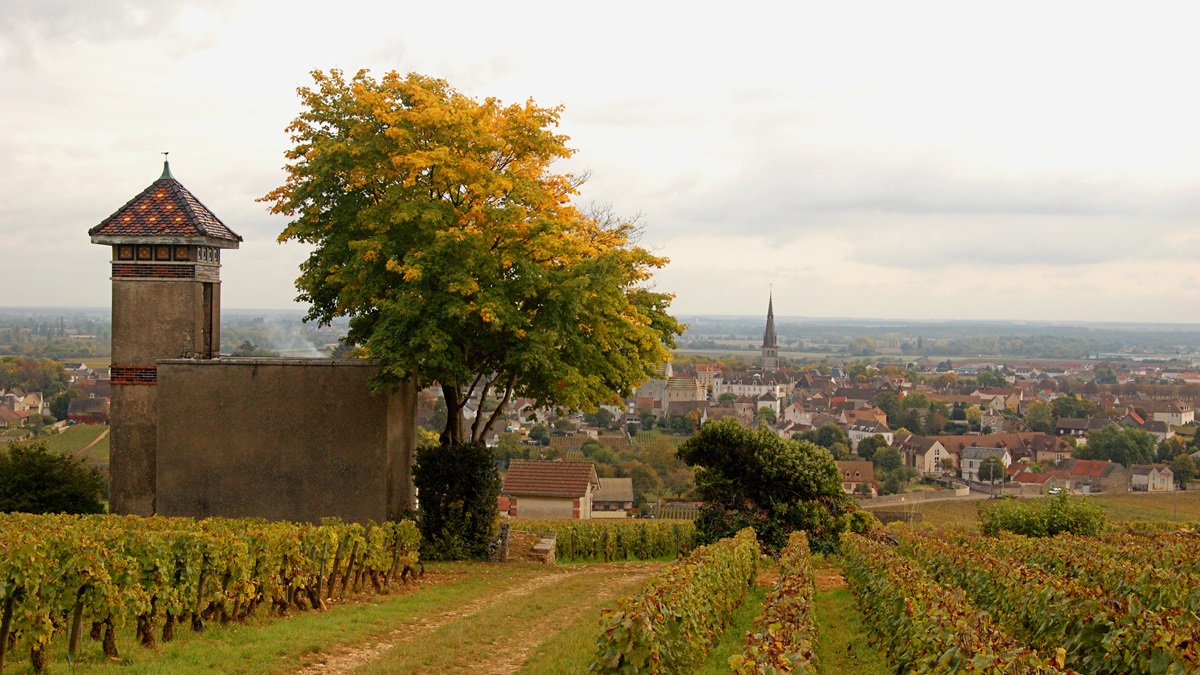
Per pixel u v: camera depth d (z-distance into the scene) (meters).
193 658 13.02
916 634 12.32
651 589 12.48
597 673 10.82
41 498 27.66
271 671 12.78
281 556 16.92
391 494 26.20
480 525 27.23
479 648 14.55
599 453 93.75
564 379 25.31
